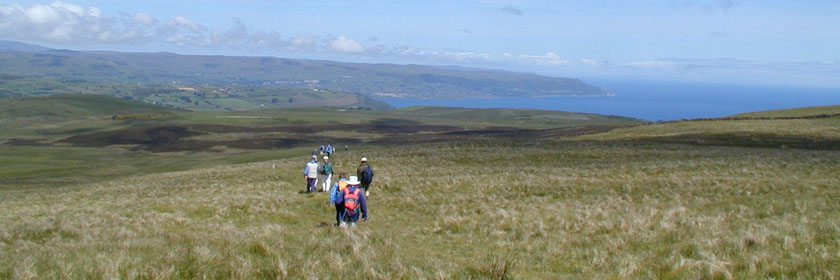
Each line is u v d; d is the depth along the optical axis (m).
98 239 13.12
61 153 92.94
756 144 50.03
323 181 26.19
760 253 8.98
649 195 20.61
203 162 72.88
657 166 31.11
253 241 11.30
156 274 8.37
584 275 9.24
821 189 19.20
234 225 17.27
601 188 22.91
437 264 9.68
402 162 41.31
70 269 8.51
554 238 12.52
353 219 14.94
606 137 66.00
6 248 11.54
